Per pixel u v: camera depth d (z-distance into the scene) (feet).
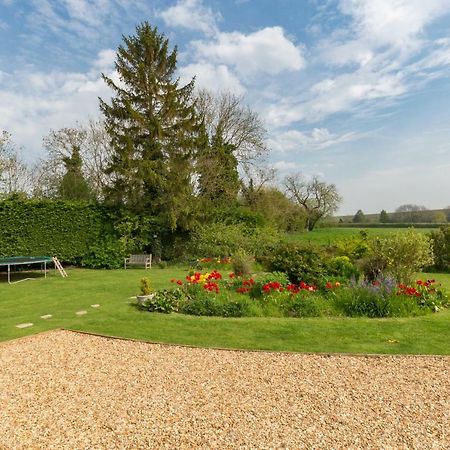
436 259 50.21
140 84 64.44
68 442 9.84
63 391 13.16
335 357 16.43
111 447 9.60
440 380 13.96
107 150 87.15
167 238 61.93
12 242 52.13
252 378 14.20
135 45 65.16
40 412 11.57
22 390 13.26
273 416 11.18
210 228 58.75
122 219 57.11
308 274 29.25
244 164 90.79
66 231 54.60
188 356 16.75
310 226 118.83
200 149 69.05
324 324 21.44
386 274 28.25
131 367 15.48
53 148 88.79
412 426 10.58
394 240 29.30
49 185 87.45
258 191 94.84
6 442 9.85
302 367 15.30
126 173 59.06
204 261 50.16
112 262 54.39
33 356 16.89
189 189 61.31
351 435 10.10
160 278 42.37
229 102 88.22
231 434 10.16
